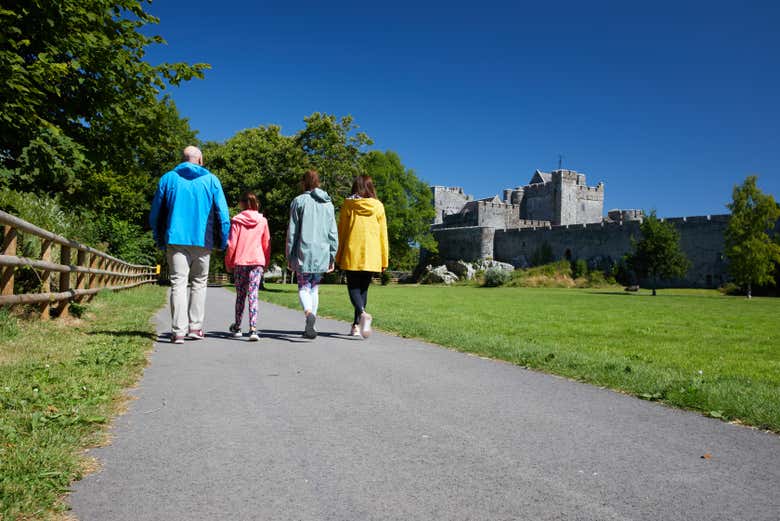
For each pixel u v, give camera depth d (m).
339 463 2.80
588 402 4.20
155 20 10.10
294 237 7.05
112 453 2.89
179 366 5.18
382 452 2.97
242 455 2.89
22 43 7.58
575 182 91.69
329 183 34.78
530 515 2.25
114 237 23.19
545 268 68.19
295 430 3.32
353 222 7.31
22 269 7.90
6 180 8.14
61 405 3.56
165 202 6.50
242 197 7.19
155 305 12.34
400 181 65.31
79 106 9.43
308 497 2.40
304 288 7.23
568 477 2.67
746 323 14.83
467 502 2.37
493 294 35.81
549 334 10.14
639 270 46.56
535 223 85.12
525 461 2.88
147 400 3.94
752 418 3.70
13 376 4.17
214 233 6.78
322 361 5.58
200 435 3.20
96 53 8.84
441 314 14.08
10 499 2.22
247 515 2.22
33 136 7.93
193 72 10.36
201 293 7.01
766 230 51.84
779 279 44.69
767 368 6.65
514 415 3.77
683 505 2.38
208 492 2.43
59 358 5.05
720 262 57.69
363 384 4.58
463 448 3.06
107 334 6.83
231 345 6.55
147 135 10.51
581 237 70.38
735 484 2.62
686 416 3.86
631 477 2.69
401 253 67.25
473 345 6.82
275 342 6.90
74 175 8.46
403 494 2.44
